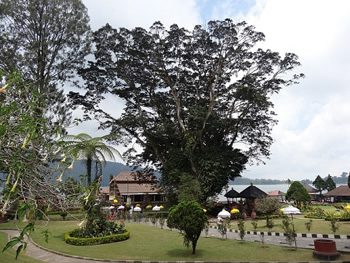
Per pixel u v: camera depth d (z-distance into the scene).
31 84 5.10
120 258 12.14
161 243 15.41
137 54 31.02
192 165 29.91
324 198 60.03
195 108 29.89
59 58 25.98
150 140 33.12
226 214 19.48
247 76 32.03
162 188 33.88
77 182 4.82
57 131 4.59
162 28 31.00
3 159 3.81
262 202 25.56
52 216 27.62
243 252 12.45
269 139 34.88
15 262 8.33
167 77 32.69
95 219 16.69
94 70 30.77
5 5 23.20
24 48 24.39
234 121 31.05
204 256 12.00
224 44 32.12
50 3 24.77
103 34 30.05
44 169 4.39
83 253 13.12
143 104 34.09
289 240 12.98
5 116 3.96
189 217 12.26
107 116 32.66
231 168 31.92
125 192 47.50
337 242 13.47
